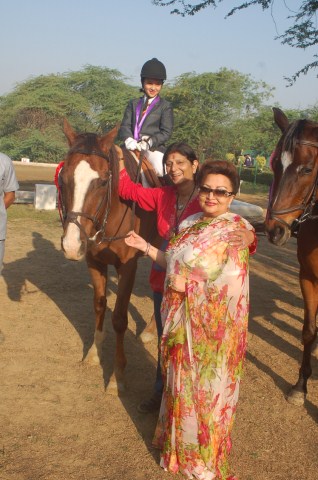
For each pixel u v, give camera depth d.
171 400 3.00
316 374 4.75
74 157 3.59
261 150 42.56
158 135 4.88
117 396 4.13
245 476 3.24
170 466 3.12
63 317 5.79
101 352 4.73
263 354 5.09
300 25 9.37
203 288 2.84
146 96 5.01
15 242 9.29
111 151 3.87
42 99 46.72
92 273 4.41
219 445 2.97
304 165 3.42
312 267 3.95
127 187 3.92
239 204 11.50
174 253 2.92
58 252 8.73
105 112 43.97
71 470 3.18
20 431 3.56
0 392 4.07
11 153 42.78
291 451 3.53
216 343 2.86
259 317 6.14
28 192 13.78
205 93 37.22
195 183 3.24
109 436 3.58
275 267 8.69
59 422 3.71
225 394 2.94
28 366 4.55
